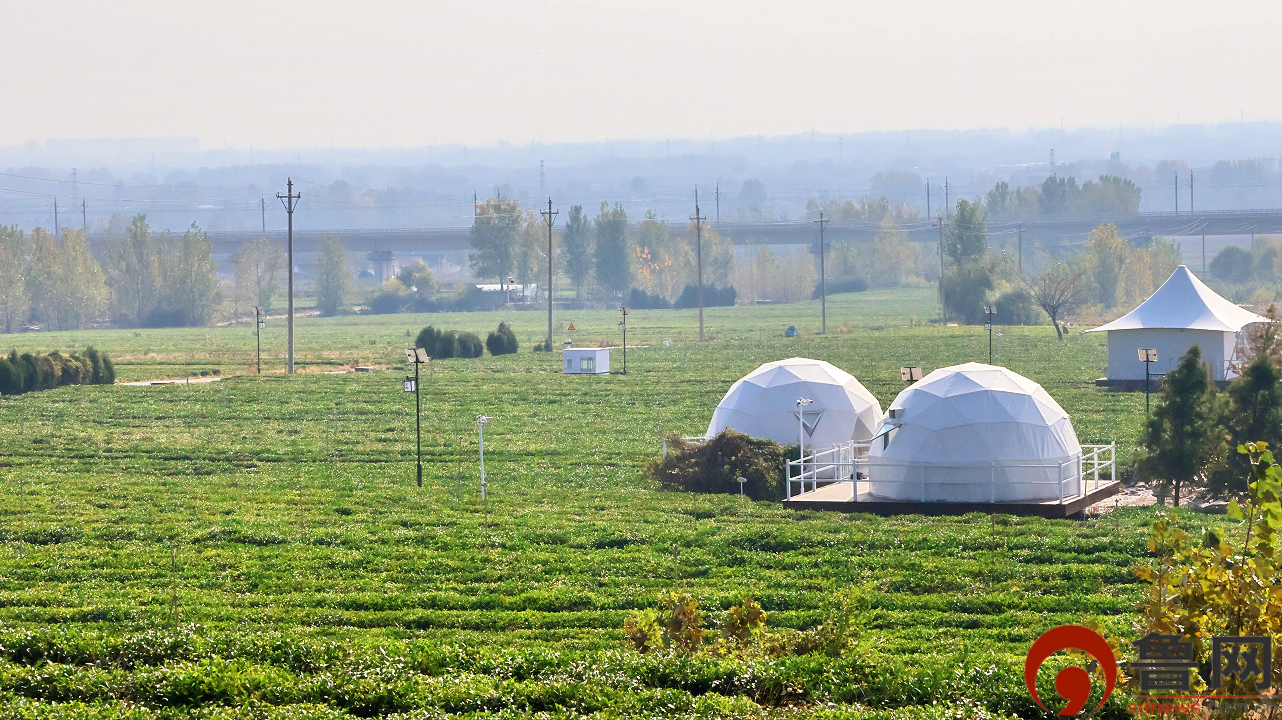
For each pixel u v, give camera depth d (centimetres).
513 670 3459
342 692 3241
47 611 4434
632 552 5425
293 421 10650
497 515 6369
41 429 10050
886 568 4969
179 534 5959
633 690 3225
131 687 3262
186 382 14225
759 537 5569
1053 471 6281
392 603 4612
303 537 5850
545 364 16188
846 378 8012
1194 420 5978
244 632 4028
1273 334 6222
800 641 3634
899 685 3200
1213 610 2680
